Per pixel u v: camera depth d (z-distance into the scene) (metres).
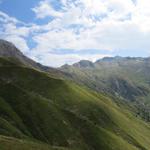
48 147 105.56
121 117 195.12
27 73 197.25
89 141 146.50
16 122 138.50
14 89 167.00
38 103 158.62
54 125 147.00
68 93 187.12
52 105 162.88
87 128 154.00
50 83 192.50
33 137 135.12
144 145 175.88
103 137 151.25
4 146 85.12
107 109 190.50
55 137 139.88
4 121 129.38
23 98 159.62
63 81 198.88
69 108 173.50
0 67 196.62
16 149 86.94
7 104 150.62
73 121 156.38
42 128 142.62
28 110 151.62
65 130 146.62
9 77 187.88
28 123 143.25
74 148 137.62
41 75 199.38
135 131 190.75
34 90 181.62
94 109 181.25
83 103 182.25
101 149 143.50
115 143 151.38
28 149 91.19
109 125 174.12
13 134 121.50
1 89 165.75
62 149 121.25
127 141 167.50
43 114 151.62
